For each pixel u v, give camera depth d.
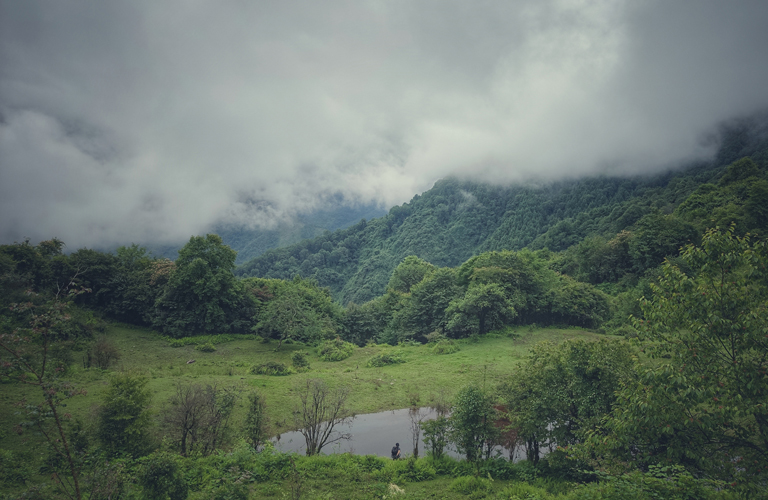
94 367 37.09
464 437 20.22
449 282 73.75
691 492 11.23
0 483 14.97
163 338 58.22
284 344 61.59
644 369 12.70
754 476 10.80
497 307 61.72
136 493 13.70
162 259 68.31
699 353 11.83
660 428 11.90
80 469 15.95
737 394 10.75
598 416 16.86
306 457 20.56
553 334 59.94
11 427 20.89
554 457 18.16
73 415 23.42
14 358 8.67
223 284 64.50
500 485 18.14
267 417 29.06
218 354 54.09
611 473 13.40
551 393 18.95
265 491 16.73
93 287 58.09
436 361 49.50
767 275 11.11
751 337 10.88
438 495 17.16
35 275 52.12
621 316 61.25
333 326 71.06
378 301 86.31
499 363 45.81
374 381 40.28
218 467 18.19
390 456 24.47
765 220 69.31
